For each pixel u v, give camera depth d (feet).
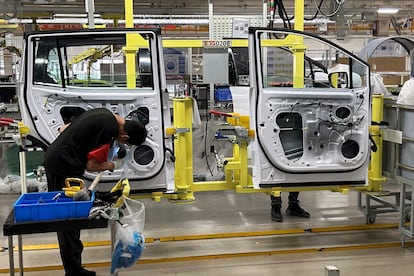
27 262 11.82
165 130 11.47
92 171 9.10
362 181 12.40
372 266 11.49
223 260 11.95
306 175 11.95
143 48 12.05
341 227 14.39
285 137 11.96
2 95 19.03
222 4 26.91
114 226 7.64
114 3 25.08
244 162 12.04
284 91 11.48
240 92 12.57
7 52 22.25
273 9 16.22
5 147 19.62
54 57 11.04
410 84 12.31
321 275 10.95
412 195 11.93
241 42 12.78
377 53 23.39
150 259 11.94
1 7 19.39
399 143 12.37
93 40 11.40
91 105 10.91
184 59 19.26
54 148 9.11
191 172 12.19
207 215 16.07
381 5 29.48
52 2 21.49
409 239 13.34
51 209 7.16
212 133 15.30
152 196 11.64
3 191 18.31
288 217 15.71
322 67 15.28
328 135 11.84
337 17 27.73
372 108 13.23
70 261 10.00
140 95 11.08
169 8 27.40
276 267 11.48
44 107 10.74
